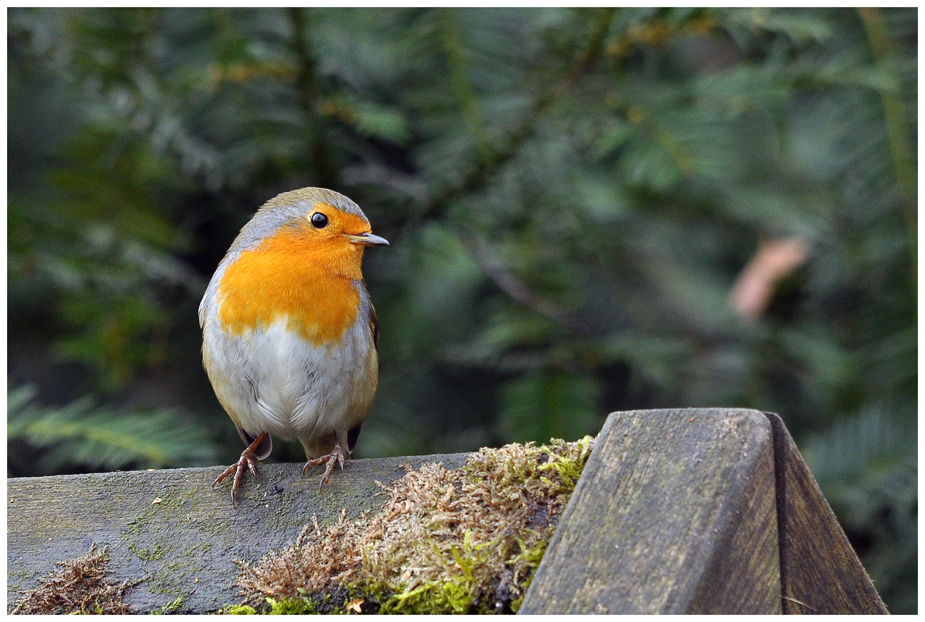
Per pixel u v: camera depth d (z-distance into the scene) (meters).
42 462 7.28
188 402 8.55
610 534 4.40
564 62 7.49
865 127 7.56
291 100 7.58
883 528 8.51
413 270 8.49
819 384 8.84
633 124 7.54
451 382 9.08
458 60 7.57
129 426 6.92
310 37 7.15
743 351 9.25
